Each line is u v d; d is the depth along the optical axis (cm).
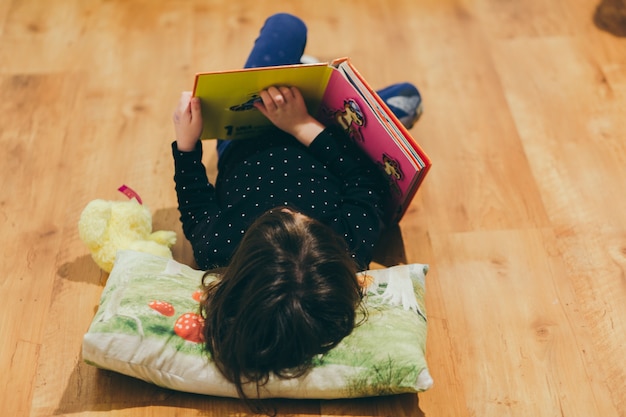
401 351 120
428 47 192
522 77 184
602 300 143
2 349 135
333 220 132
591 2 201
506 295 144
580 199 159
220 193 142
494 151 168
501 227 155
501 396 130
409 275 133
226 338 115
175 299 126
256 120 145
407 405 128
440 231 154
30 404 128
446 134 172
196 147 140
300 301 110
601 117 175
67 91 180
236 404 126
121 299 125
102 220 139
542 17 198
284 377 118
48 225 154
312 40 193
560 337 137
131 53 189
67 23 196
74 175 163
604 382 131
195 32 195
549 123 174
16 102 177
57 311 141
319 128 141
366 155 142
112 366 121
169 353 121
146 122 174
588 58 188
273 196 132
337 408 126
